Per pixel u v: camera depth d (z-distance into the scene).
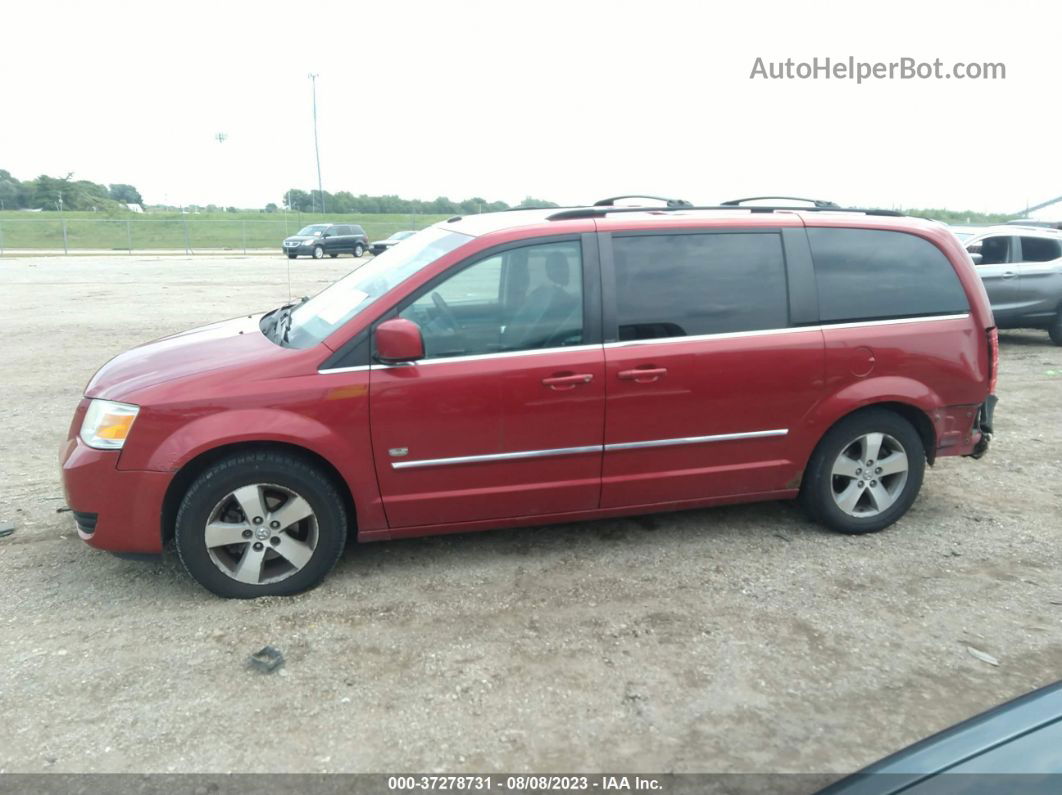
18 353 10.42
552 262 4.16
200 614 3.88
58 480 5.68
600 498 4.37
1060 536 4.86
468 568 4.36
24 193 59.00
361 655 3.55
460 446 4.06
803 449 4.60
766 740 3.04
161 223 44.44
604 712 3.19
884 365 4.60
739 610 3.95
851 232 4.63
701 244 4.37
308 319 4.48
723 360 4.32
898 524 5.01
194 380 3.84
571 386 4.11
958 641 3.70
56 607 3.94
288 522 3.98
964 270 4.80
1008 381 9.18
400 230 47.88
